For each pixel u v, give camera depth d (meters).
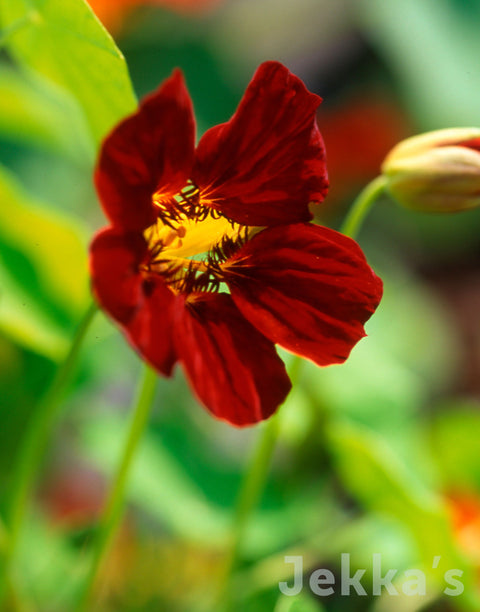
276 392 0.30
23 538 0.41
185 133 0.29
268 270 0.31
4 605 0.34
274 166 0.31
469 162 0.33
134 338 0.28
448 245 0.83
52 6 0.31
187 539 0.41
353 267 0.31
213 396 0.29
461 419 0.43
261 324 0.31
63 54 0.32
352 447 0.36
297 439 0.42
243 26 0.83
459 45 0.56
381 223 0.82
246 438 0.50
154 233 0.31
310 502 0.41
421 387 0.60
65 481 0.46
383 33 0.60
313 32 0.85
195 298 0.31
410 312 0.61
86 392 0.43
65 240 0.39
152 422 0.42
